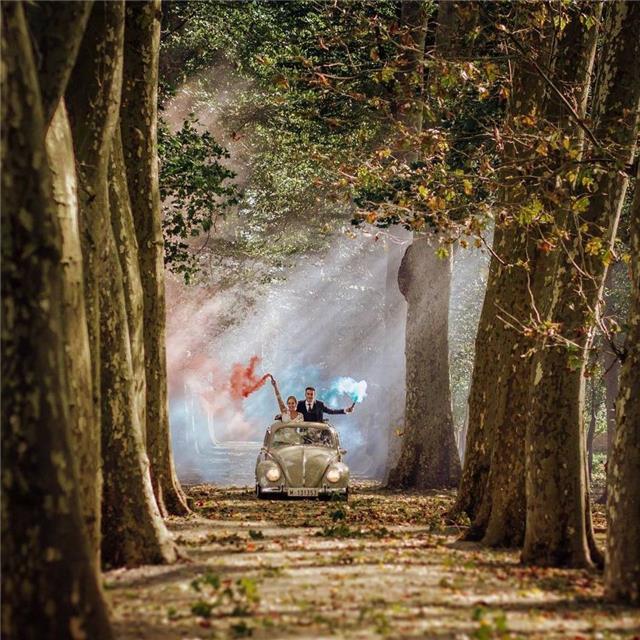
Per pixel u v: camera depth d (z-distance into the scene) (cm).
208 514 2234
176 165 2814
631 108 1620
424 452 3266
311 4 3191
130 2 2022
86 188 1348
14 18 820
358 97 1912
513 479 1752
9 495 802
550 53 1850
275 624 1002
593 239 1498
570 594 1259
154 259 2148
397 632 974
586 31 1831
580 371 1505
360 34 1952
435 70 1767
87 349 1102
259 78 3853
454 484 3259
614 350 1284
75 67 1325
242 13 3569
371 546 1675
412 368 3281
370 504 2631
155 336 2172
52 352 817
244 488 3281
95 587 819
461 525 2062
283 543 1672
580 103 1834
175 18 3616
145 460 1459
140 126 2091
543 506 1507
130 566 1403
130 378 1465
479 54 2453
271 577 1305
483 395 2112
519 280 1881
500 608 1141
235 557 1496
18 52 820
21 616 793
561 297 1517
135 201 2112
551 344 1499
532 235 1870
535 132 1858
